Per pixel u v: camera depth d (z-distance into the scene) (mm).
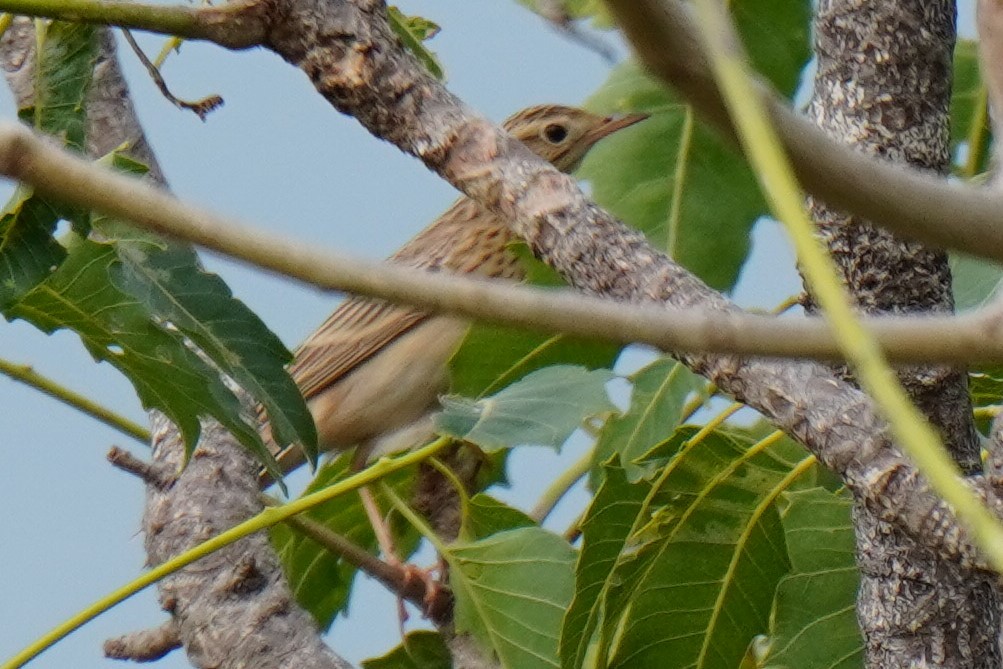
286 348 6574
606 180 9922
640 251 5973
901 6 6492
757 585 8141
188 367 6707
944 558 5379
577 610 7609
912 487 5402
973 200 3301
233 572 8047
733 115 3164
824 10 6652
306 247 3379
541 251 6082
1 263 5855
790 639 8008
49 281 6508
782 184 3008
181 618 8039
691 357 5828
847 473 5543
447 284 3355
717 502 8016
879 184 3281
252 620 7906
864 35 6539
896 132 6516
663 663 8180
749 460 7934
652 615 8141
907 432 2949
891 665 6430
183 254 6578
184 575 8078
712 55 3068
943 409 6316
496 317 3342
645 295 5871
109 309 6598
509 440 7746
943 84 6574
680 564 8094
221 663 7859
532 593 8141
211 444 8523
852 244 6426
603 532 7633
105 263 6512
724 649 8180
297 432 6539
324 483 10102
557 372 8172
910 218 3295
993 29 3980
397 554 9617
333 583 9734
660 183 9852
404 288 3361
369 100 6215
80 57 6441
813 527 8062
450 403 8023
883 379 2998
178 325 6492
